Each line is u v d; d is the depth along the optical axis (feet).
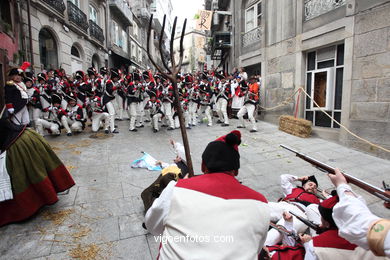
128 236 9.20
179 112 6.06
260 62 33.35
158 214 4.66
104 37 59.16
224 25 49.83
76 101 24.70
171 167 10.43
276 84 29.55
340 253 5.29
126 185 13.30
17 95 16.53
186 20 6.31
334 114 22.80
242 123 27.86
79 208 11.00
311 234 8.77
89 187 13.00
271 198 12.24
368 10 18.29
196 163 16.88
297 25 25.64
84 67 47.50
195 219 3.74
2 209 9.66
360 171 15.26
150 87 28.27
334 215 4.54
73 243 8.79
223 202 3.85
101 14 57.77
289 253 6.82
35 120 22.03
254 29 34.53
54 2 36.04
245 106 26.43
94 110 24.23
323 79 23.73
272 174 15.02
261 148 20.06
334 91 22.61
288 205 9.61
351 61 19.63
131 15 76.33
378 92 17.88
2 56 23.30
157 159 17.42
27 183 10.00
